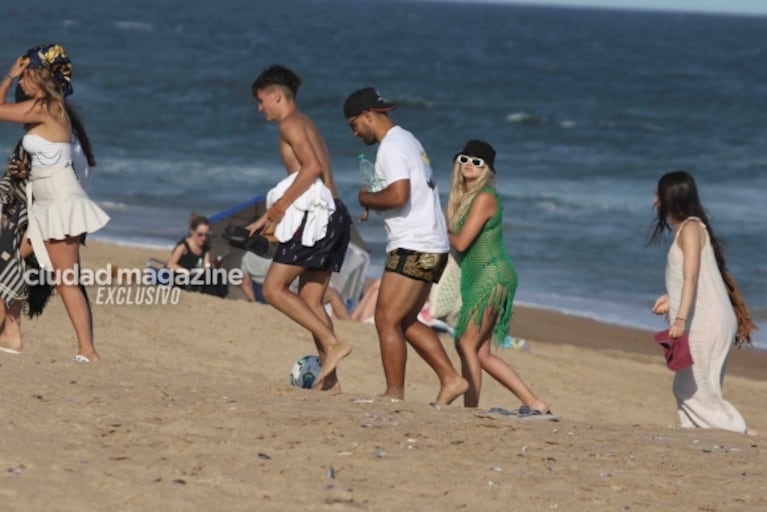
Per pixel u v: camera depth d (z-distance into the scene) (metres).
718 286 27.58
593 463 20.45
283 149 27.73
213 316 43.47
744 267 90.75
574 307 75.19
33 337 36.28
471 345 28.97
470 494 18.02
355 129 27.25
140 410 21.42
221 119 180.00
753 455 22.14
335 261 28.12
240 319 43.62
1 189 27.16
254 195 117.06
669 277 27.64
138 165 131.62
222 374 36.25
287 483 17.80
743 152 174.25
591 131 196.50
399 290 26.95
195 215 52.19
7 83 26.53
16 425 19.84
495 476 19.05
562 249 94.69
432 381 40.56
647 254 93.50
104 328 39.31
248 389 24.73
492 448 20.89
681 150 174.00
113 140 152.00
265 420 21.30
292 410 22.41
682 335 27.17
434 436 21.28
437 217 27.05
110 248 75.56
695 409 27.50
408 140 26.86
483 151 28.53
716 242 27.81
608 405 42.28
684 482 19.61
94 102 192.12
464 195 28.77
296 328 43.66
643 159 162.25
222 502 16.72
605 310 74.75
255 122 178.75
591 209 114.50
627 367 51.31
